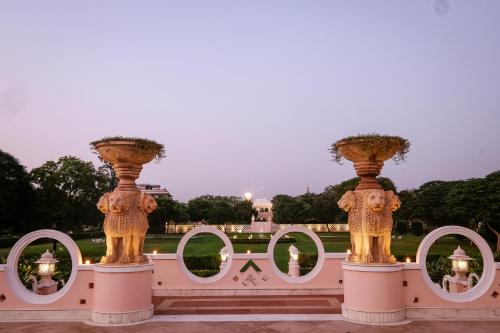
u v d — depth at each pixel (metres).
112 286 8.03
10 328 7.63
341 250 28.61
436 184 44.06
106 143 8.42
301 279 11.13
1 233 35.91
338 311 8.95
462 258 9.95
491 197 27.39
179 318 8.34
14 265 8.45
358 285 8.24
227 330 7.47
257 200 90.88
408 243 35.91
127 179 8.77
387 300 8.07
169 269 11.15
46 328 7.64
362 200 8.62
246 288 11.02
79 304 8.34
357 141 8.48
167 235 53.91
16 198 29.48
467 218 29.97
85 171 48.31
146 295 8.38
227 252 12.05
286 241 37.09
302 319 8.26
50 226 34.53
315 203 66.12
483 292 8.46
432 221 42.16
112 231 8.34
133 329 7.55
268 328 7.61
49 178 39.78
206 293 11.02
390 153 8.72
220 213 65.62
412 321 8.12
